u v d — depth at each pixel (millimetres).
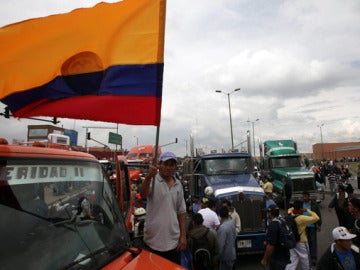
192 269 5266
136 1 3572
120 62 3477
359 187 24828
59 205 2553
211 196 9672
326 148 103375
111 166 7676
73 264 2264
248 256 9109
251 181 10594
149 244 3807
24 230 2195
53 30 3406
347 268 4152
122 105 3438
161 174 3965
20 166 2418
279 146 21594
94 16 3496
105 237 2764
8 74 3287
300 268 7773
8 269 1965
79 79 3393
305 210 6914
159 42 3529
